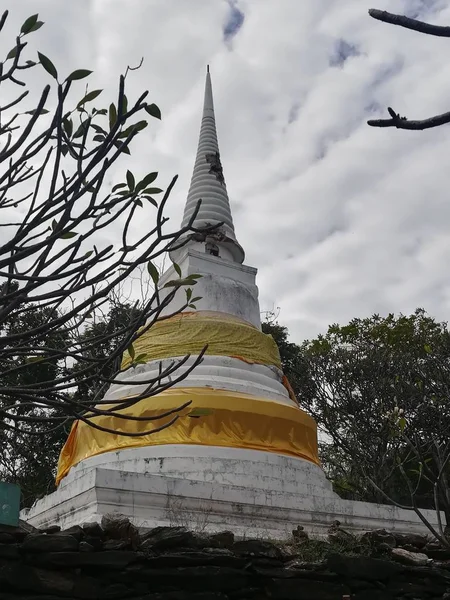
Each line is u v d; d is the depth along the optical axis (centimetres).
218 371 1655
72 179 579
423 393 2873
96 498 1185
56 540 868
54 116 558
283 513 1352
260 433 1540
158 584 913
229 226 2198
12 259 546
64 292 572
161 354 1684
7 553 840
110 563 886
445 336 3192
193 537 963
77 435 1611
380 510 1466
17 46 553
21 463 2755
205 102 2577
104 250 583
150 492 1235
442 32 396
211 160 2347
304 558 1052
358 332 3409
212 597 924
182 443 1462
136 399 614
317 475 1567
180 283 630
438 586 1079
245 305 1947
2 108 591
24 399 614
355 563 1037
